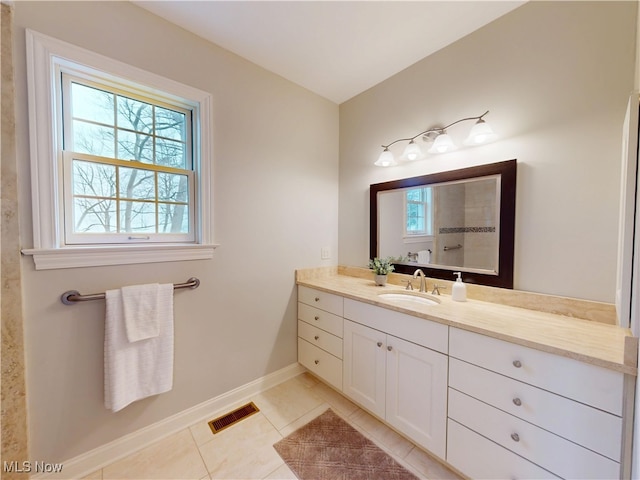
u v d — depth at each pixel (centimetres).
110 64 132
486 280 158
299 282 221
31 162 115
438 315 130
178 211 167
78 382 129
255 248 196
